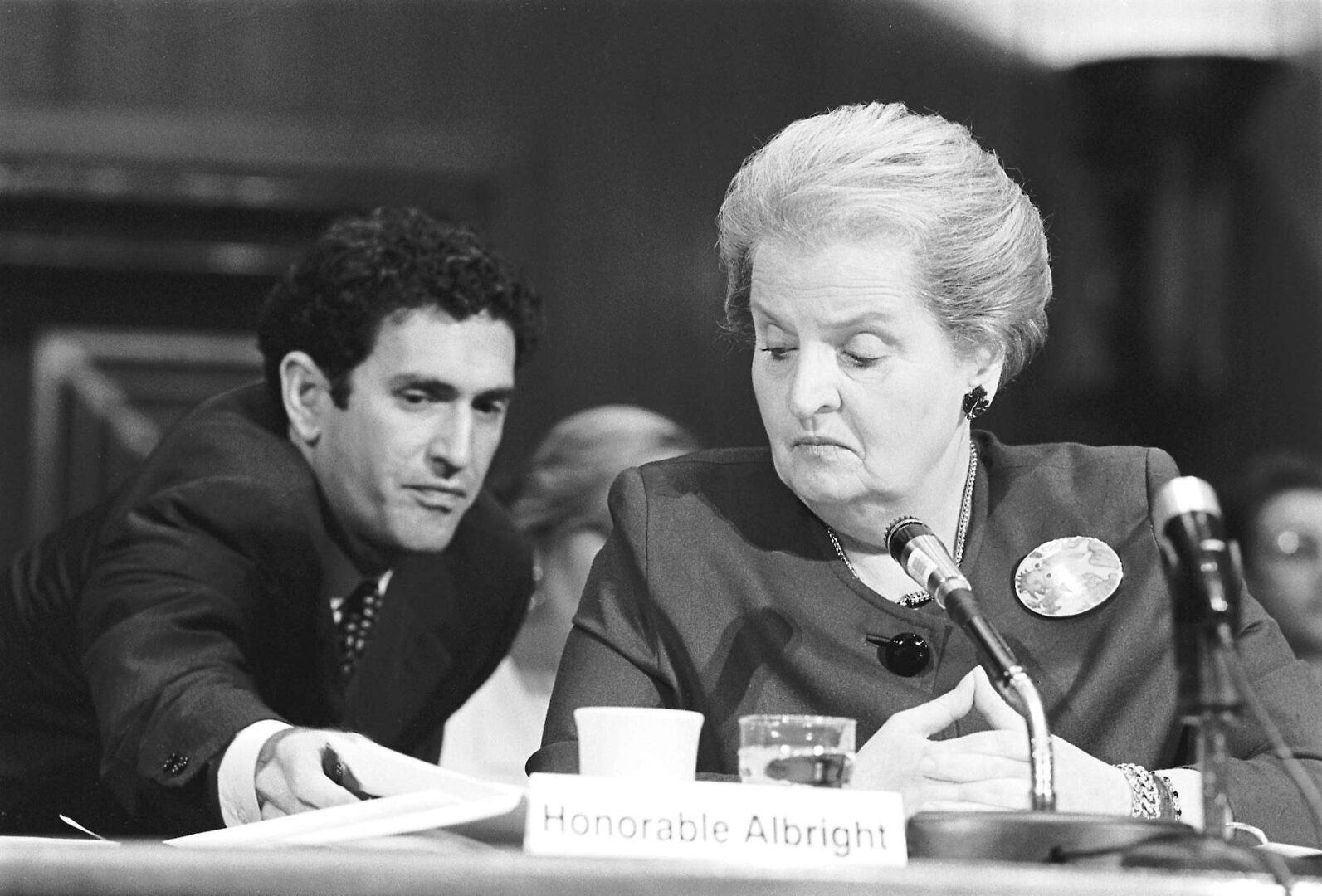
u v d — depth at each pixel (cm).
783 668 560
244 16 1384
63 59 1371
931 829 417
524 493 1073
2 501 1385
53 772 761
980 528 581
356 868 349
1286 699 557
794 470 548
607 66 1409
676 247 1408
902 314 531
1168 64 1396
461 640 816
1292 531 1176
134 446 1398
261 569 737
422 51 1398
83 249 1375
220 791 619
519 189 1398
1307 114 1410
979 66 1415
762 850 410
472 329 781
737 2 1412
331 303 773
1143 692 553
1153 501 583
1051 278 586
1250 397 1412
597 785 409
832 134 550
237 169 1377
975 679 516
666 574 576
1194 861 390
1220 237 1412
